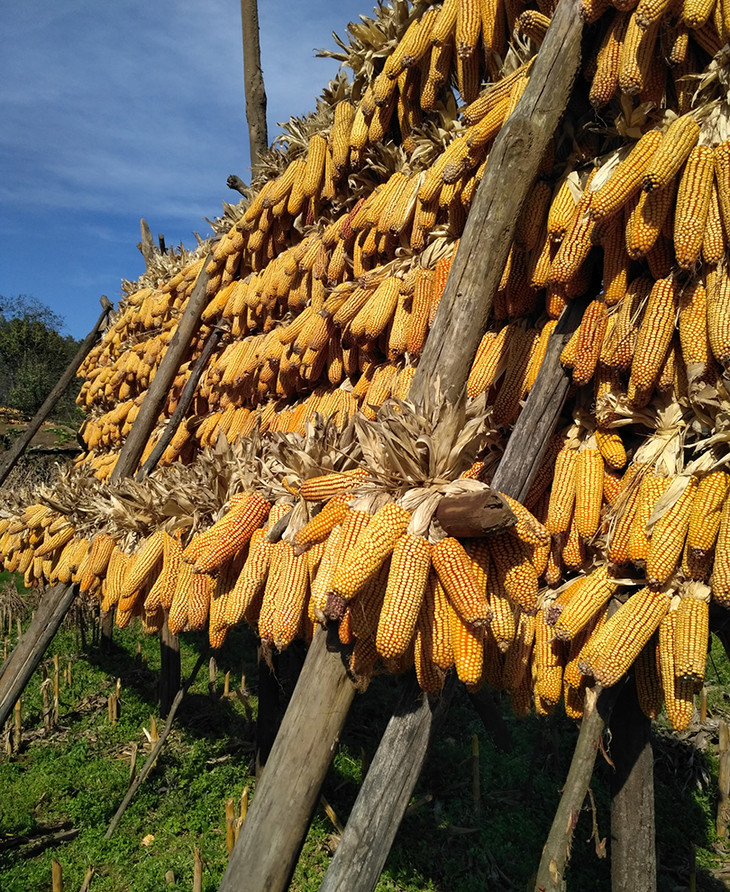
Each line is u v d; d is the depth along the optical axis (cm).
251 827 111
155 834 238
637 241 117
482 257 123
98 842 228
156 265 403
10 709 232
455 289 125
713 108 120
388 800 112
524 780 274
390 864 223
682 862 236
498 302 151
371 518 113
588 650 121
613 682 116
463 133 173
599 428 135
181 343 283
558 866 121
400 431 113
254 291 251
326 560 115
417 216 173
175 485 181
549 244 135
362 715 326
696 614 115
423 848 232
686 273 122
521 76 140
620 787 139
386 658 103
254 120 327
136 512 189
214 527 147
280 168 251
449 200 157
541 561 135
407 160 193
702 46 120
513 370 146
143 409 279
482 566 110
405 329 172
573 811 124
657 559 116
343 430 136
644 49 119
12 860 222
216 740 299
